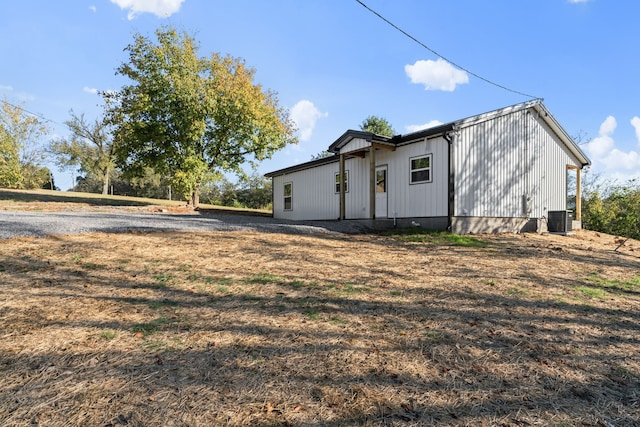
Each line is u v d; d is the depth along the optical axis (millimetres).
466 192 10391
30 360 2234
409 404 1896
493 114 11070
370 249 7039
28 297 3365
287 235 8289
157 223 8719
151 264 4809
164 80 16719
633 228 15844
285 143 20844
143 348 2455
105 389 1936
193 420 1687
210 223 9422
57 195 23641
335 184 14875
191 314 3146
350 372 2223
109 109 17656
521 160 12078
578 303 3922
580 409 1912
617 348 2773
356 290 4090
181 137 17625
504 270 5465
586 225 16859
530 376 2271
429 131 10438
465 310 3543
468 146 10477
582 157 14359
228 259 5383
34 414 1700
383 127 35000
